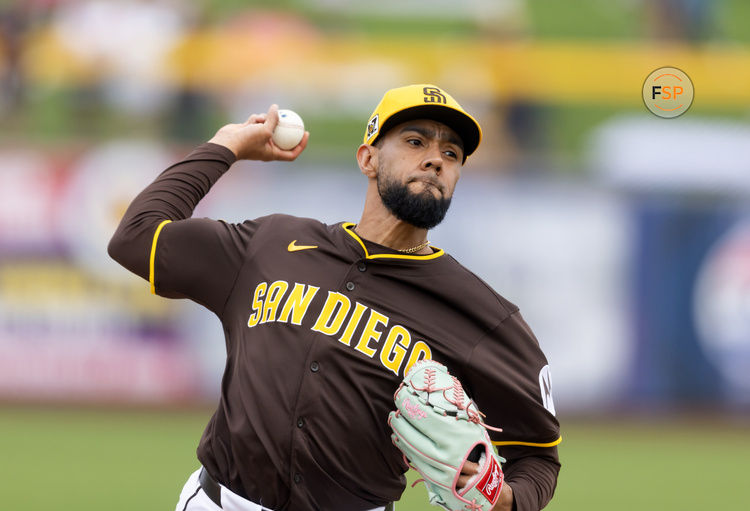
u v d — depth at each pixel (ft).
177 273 33.42
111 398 136.56
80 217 137.08
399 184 31.63
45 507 77.15
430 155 31.68
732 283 142.31
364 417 30.86
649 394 140.46
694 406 140.77
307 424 30.78
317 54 187.73
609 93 185.78
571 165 142.31
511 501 29.91
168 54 183.52
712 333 141.69
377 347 31.04
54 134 178.70
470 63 188.24
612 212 142.20
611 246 141.38
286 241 33.27
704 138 146.72
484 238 140.87
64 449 105.91
